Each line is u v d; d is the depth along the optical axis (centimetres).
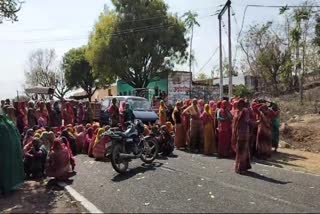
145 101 2378
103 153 1506
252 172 1259
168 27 4791
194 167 1338
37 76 7975
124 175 1227
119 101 2359
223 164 1400
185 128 1767
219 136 1568
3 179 1085
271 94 3478
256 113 1552
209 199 927
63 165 1196
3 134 1100
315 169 1339
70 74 7469
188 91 4322
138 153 1322
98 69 4909
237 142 1248
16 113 1855
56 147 1205
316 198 956
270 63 3803
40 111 2081
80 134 1706
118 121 1834
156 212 839
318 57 3503
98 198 973
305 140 1853
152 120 2203
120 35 4756
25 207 947
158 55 4741
